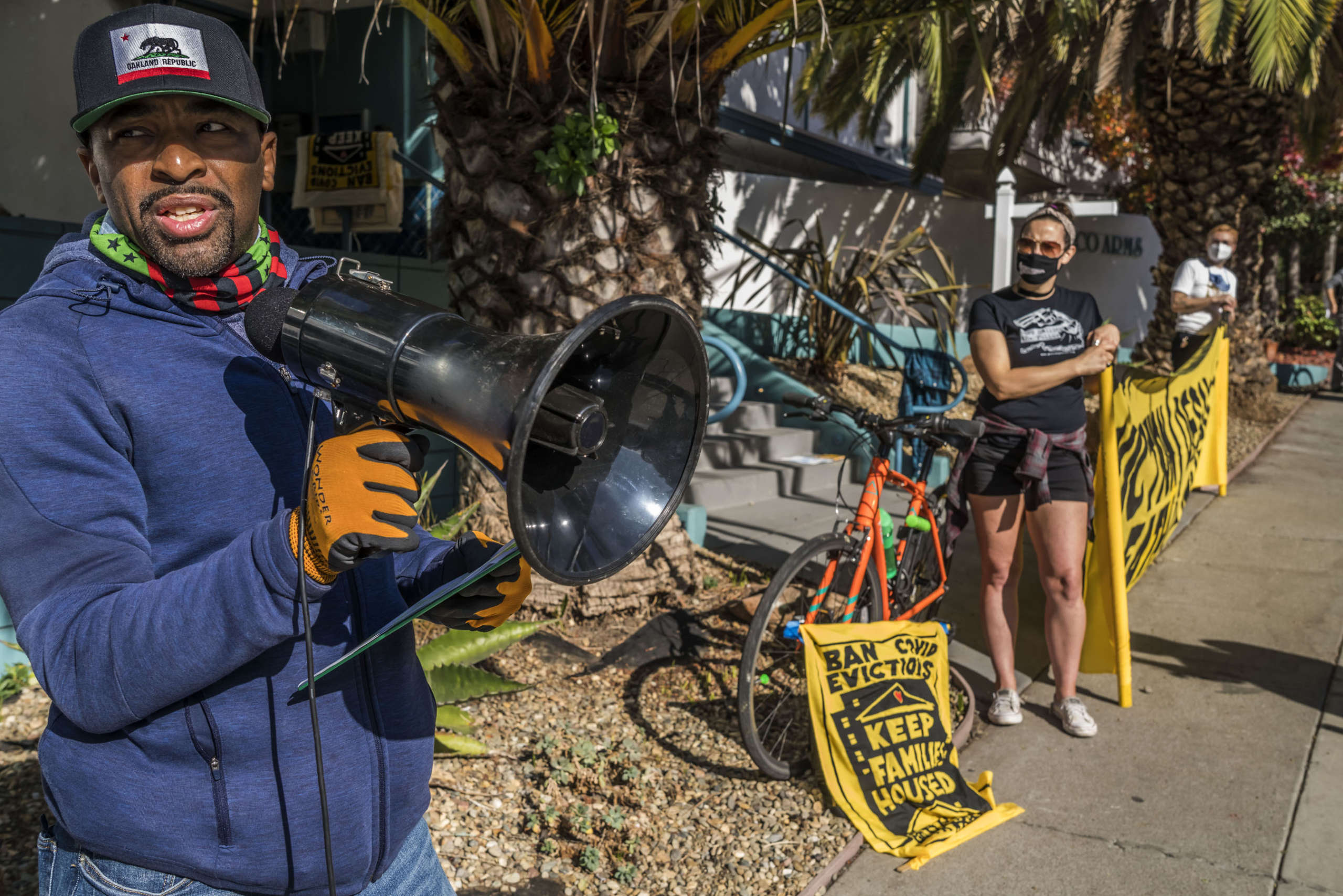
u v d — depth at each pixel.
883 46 5.25
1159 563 5.34
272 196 6.14
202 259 1.04
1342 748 3.28
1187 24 8.43
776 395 7.55
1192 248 9.95
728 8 3.57
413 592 1.26
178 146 1.02
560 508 1.00
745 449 6.63
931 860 2.63
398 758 1.19
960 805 2.85
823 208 10.58
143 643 0.90
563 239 3.52
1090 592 3.64
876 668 2.89
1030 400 3.24
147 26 0.98
